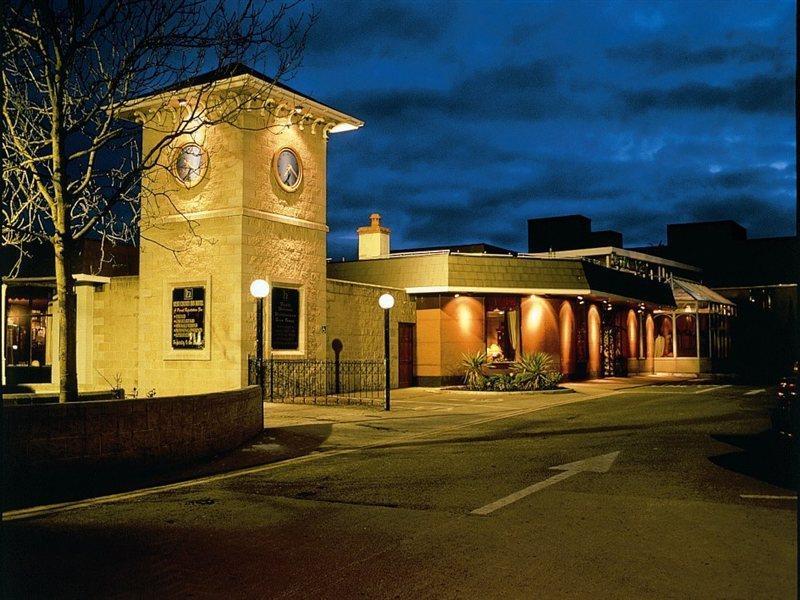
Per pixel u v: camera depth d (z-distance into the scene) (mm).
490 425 15070
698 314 39219
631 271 38250
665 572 5254
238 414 12297
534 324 28250
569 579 5137
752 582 5023
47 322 22422
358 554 5871
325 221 22094
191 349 19672
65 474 8711
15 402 13266
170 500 8062
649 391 24609
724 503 7449
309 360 20969
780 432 10461
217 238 19453
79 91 11539
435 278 26250
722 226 52281
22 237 13133
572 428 14297
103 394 14664
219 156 19609
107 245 22406
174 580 5309
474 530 6512
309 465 10398
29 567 5621
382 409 18000
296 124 21062
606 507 7320
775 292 47500
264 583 5223
